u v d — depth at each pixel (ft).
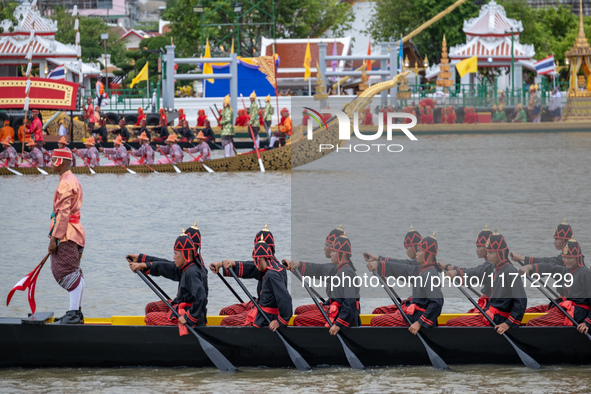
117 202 172.86
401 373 69.26
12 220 147.95
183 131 288.10
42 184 208.54
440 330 71.00
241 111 330.13
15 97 267.80
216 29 502.38
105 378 68.23
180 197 179.52
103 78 552.00
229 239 126.41
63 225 71.00
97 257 115.55
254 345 70.95
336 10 539.29
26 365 70.95
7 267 109.29
